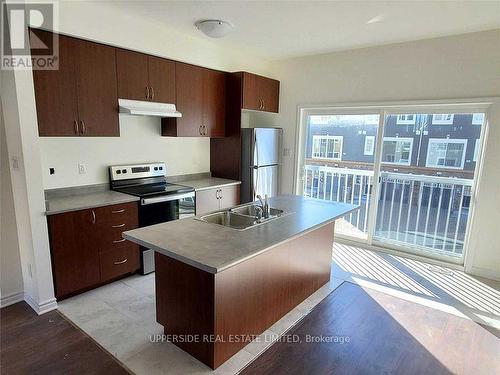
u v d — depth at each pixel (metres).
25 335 2.31
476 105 3.34
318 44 3.78
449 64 3.39
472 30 3.17
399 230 4.10
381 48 3.78
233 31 3.34
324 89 4.29
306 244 2.79
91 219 2.81
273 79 4.59
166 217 3.43
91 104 2.88
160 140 3.96
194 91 3.83
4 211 2.64
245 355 2.15
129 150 3.65
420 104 3.59
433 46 3.46
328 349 2.23
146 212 3.24
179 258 1.72
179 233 2.09
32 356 2.11
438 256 3.79
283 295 2.57
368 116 4.08
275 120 4.81
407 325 2.54
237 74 4.14
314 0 2.53
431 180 3.78
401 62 3.67
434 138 3.68
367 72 3.92
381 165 4.09
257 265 2.22
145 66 3.27
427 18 2.87
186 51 3.61
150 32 3.21
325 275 3.20
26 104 2.33
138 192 3.32
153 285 3.09
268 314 2.42
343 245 4.35
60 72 2.65
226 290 1.98
